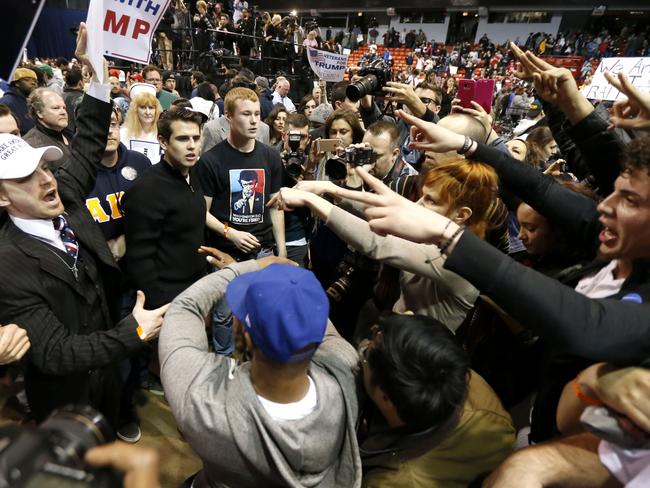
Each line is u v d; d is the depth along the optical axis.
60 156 1.30
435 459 0.80
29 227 1.27
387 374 0.76
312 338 0.74
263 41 9.06
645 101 1.00
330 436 0.81
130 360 1.89
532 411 0.99
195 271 2.00
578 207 1.12
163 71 6.95
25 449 0.40
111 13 1.50
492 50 18.61
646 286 0.75
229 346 2.25
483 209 1.12
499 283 0.63
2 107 2.59
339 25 22.41
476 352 1.21
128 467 0.42
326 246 1.80
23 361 1.22
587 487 0.67
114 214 2.07
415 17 20.77
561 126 1.50
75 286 1.36
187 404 0.80
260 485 0.83
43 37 11.27
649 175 0.68
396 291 1.45
